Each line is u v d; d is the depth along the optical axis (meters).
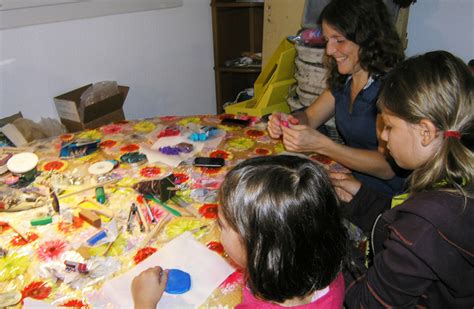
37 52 1.90
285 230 0.61
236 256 0.72
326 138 1.33
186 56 2.58
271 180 0.62
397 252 0.70
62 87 2.05
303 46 2.01
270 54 2.50
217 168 1.30
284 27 2.38
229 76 2.87
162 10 2.34
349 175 1.26
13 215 1.09
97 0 2.02
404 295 0.71
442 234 0.67
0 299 0.82
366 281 0.79
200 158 1.34
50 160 1.37
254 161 0.67
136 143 1.48
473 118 0.69
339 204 0.69
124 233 1.01
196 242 0.98
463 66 0.72
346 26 1.36
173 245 0.97
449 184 0.71
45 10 1.85
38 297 0.83
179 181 1.24
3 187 1.21
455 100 0.69
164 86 2.53
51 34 1.92
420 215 0.69
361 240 1.03
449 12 2.34
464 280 0.69
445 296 0.72
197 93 2.75
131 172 1.29
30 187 1.21
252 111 2.19
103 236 1.00
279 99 2.27
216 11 2.55
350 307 0.82
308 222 0.62
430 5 2.38
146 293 0.79
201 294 0.83
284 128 1.34
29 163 1.24
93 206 1.12
